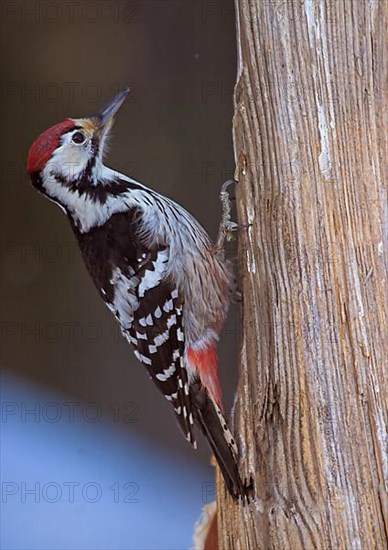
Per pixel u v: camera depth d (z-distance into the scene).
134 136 12.51
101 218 8.55
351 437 6.75
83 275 13.09
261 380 7.12
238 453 7.29
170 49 12.50
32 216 13.07
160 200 8.66
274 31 7.02
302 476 6.85
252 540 7.12
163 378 8.48
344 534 6.72
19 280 13.08
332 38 6.88
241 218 7.39
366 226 6.83
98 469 12.34
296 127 6.95
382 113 6.87
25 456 12.40
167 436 12.72
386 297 6.81
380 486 6.70
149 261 8.46
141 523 11.73
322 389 6.82
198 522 8.69
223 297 8.49
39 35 12.57
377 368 6.76
